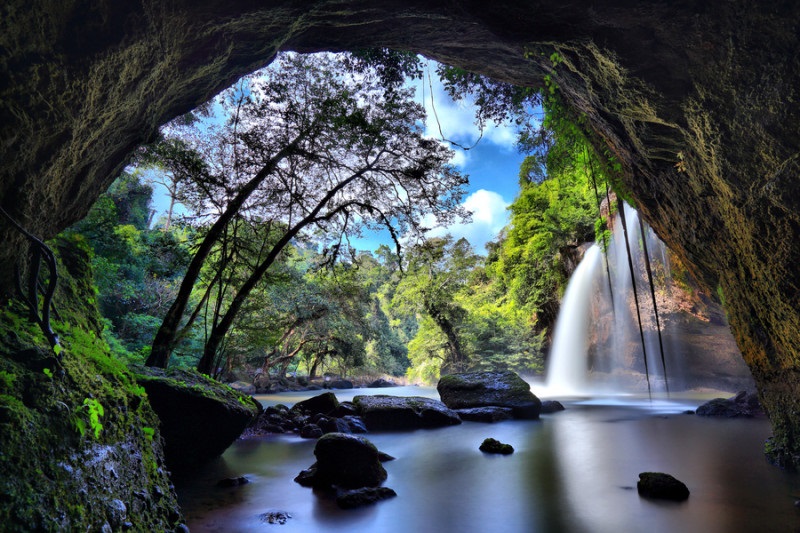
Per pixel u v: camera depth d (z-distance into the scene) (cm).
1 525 181
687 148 607
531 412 1305
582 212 2819
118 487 266
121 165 526
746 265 614
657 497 522
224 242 1212
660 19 479
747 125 477
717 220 649
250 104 1130
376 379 4275
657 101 548
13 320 276
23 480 201
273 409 1207
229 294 1820
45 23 289
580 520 452
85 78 327
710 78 490
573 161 1187
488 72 850
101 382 312
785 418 634
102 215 1616
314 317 2573
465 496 538
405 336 5741
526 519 457
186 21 429
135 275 1953
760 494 521
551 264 3128
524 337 3103
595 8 497
